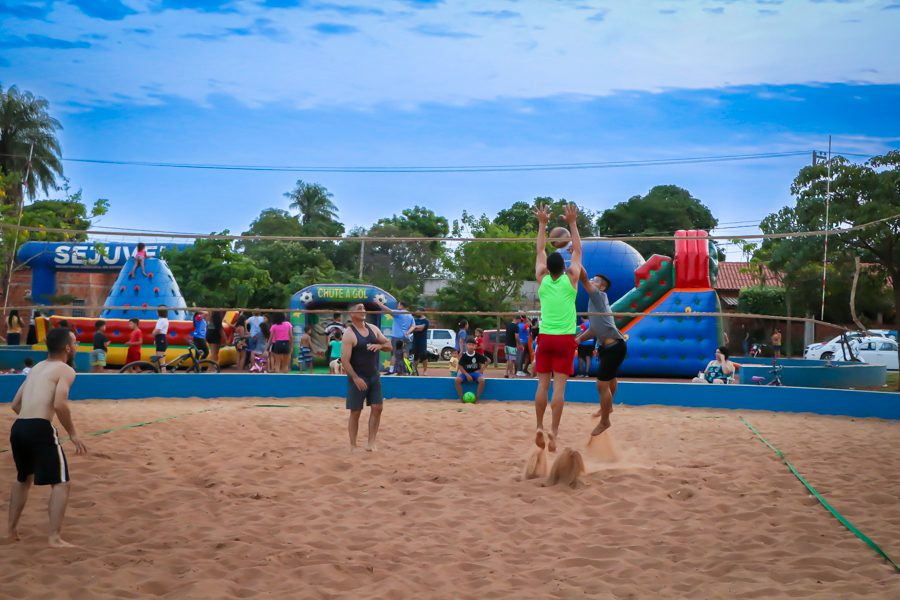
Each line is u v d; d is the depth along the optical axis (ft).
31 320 70.38
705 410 44.39
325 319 75.36
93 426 34.17
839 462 27.76
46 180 154.30
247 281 112.16
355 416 29.14
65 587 14.76
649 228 160.15
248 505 21.30
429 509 21.25
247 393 47.75
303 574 15.84
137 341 56.85
